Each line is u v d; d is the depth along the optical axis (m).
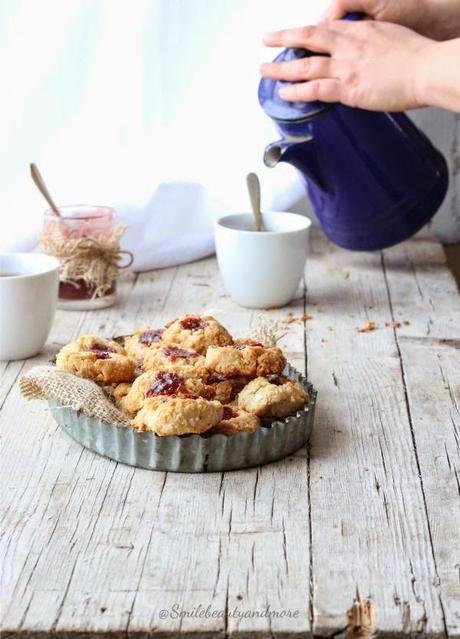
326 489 1.07
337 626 0.92
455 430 1.16
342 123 1.41
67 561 0.98
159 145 1.63
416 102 1.31
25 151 1.59
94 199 1.57
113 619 0.92
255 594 0.95
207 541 1.00
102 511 1.04
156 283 1.52
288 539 1.00
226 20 1.61
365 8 1.43
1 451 1.12
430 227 1.75
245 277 1.42
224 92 1.63
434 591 0.95
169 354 1.16
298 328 1.38
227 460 1.08
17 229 1.53
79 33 1.57
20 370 1.27
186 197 1.60
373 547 1.00
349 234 1.51
